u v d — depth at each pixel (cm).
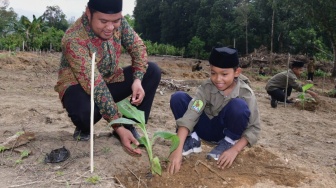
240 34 4172
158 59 3350
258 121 272
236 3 4616
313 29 3266
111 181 234
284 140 401
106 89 251
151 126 423
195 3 5100
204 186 240
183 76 1377
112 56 275
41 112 461
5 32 5150
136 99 277
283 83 691
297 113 635
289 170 274
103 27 248
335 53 2233
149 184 242
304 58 2673
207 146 324
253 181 250
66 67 275
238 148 265
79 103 266
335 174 282
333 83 1972
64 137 308
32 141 294
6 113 444
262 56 2805
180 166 261
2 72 930
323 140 420
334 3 2095
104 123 416
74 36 257
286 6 2331
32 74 945
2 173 240
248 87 275
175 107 283
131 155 276
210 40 4584
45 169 246
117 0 241
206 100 270
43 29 3334
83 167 249
